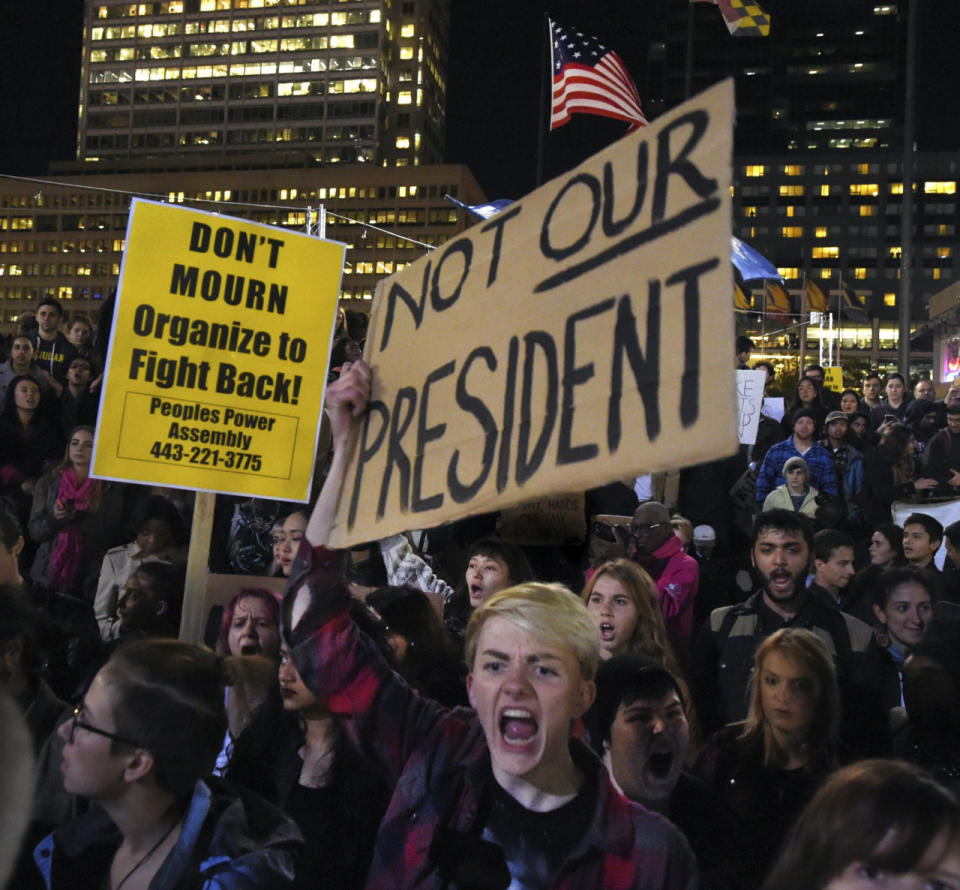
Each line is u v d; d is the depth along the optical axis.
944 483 8.84
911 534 5.80
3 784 1.05
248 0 149.12
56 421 7.72
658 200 1.74
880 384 13.57
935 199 137.38
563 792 1.92
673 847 1.90
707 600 5.73
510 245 2.09
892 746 3.54
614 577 3.71
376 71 145.25
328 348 3.85
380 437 2.29
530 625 1.91
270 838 2.14
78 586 5.87
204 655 2.24
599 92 11.84
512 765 1.89
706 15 137.88
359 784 2.66
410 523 2.09
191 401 3.65
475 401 2.05
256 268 3.76
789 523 4.11
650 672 2.58
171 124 150.25
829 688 3.03
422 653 3.37
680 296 1.64
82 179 130.62
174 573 4.21
